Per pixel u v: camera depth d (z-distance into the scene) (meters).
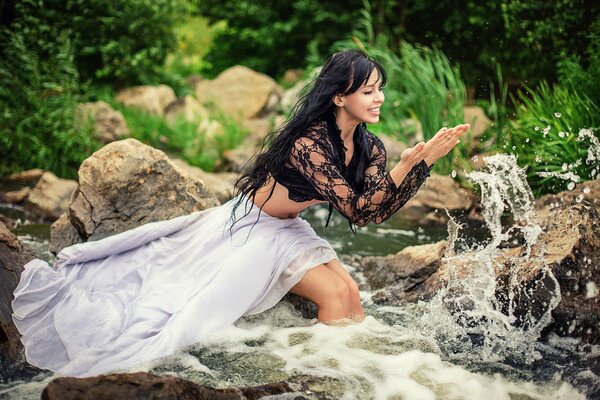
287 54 12.55
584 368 3.34
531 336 3.62
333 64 3.46
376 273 4.72
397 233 6.02
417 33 10.99
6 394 2.99
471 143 7.43
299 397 2.91
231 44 12.92
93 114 8.34
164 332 3.42
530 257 3.95
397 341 3.57
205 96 10.77
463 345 3.61
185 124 9.09
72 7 9.77
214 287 3.59
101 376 2.69
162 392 2.66
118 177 4.75
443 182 6.75
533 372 3.31
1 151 7.80
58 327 3.45
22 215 6.36
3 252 3.64
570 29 7.57
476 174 4.07
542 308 3.67
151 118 9.11
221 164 8.70
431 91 7.77
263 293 3.70
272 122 9.50
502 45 8.64
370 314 4.05
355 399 2.97
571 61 6.93
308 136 3.48
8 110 7.82
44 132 7.93
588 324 3.60
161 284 3.76
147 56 10.41
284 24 12.29
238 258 3.67
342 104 3.49
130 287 3.85
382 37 9.46
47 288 3.59
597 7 7.38
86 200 4.72
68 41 8.47
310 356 3.38
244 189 3.84
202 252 3.82
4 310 3.40
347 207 3.43
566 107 6.02
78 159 7.84
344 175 3.65
